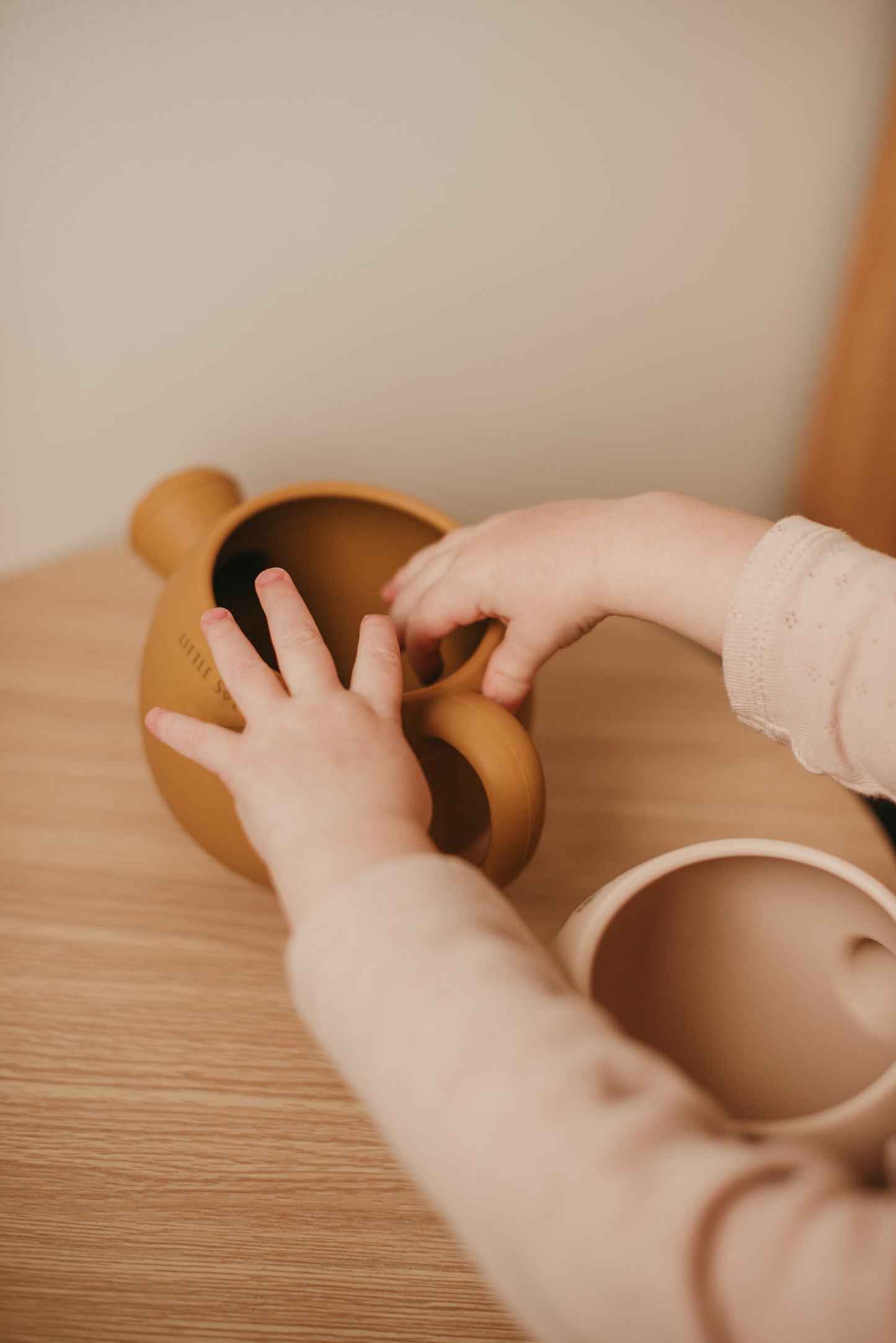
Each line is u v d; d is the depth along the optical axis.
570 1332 0.24
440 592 0.43
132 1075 0.38
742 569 0.37
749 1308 0.22
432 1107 0.25
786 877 0.33
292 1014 0.41
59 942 0.43
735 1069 0.34
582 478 0.78
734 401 0.76
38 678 0.57
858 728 0.34
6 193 0.59
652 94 0.63
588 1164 0.23
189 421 0.70
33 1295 0.32
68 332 0.65
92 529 0.73
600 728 0.57
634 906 0.32
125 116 0.58
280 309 0.67
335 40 0.58
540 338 0.71
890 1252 0.22
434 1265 0.34
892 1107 0.26
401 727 0.34
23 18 0.54
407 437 0.74
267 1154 0.36
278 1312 0.32
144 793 0.51
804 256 0.70
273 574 0.38
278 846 0.30
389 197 0.64
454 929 0.28
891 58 0.63
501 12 0.59
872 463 0.68
